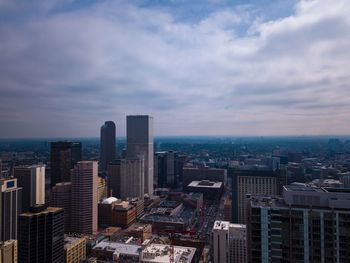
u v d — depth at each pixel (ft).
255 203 446.19
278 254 417.08
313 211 407.85
